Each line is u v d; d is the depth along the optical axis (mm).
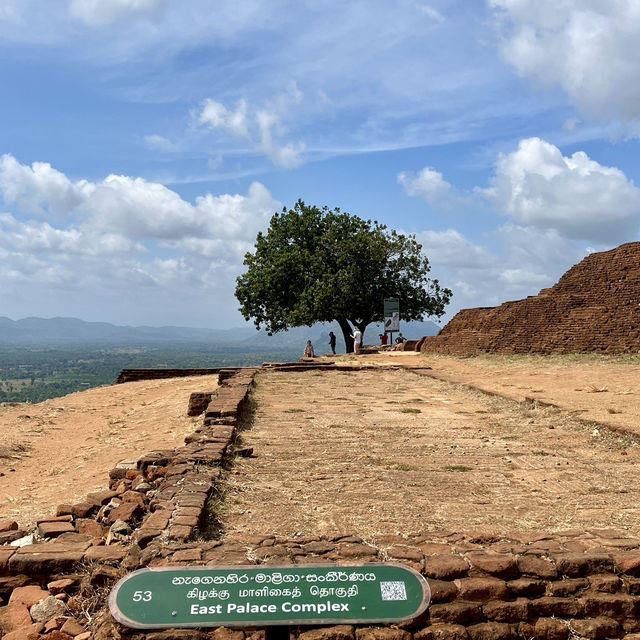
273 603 4719
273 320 55844
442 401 18188
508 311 39594
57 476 13406
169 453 10523
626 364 27828
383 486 8938
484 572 5531
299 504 8023
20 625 5867
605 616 5426
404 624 5121
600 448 11477
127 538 7066
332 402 17859
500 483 9133
